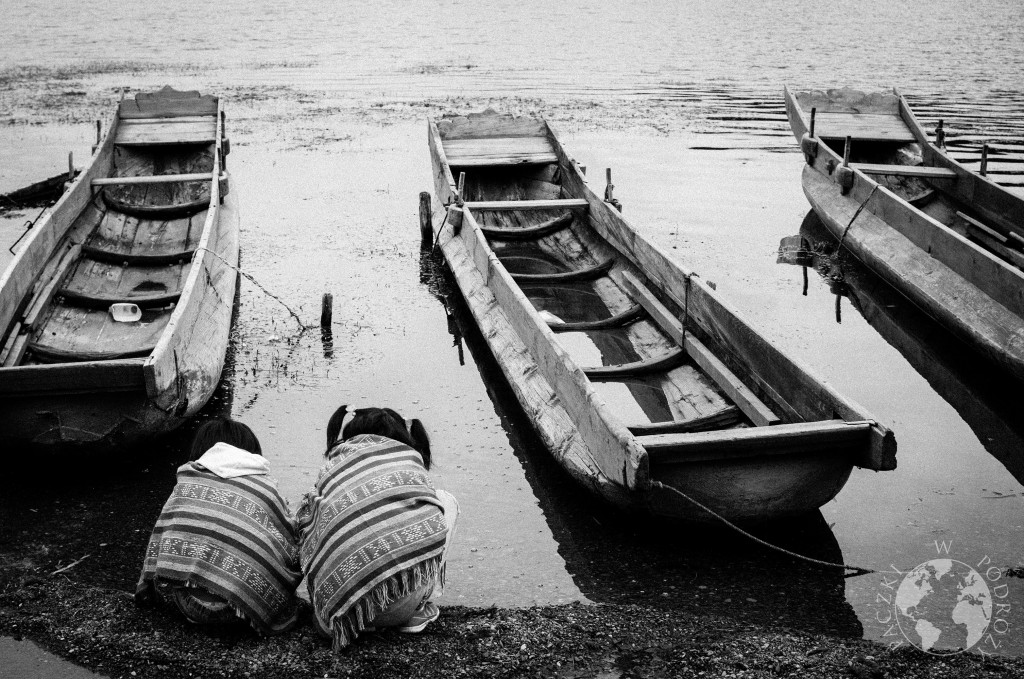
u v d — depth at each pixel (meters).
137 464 6.48
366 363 8.51
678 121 20.78
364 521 4.21
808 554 5.55
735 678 4.21
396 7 50.62
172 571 4.24
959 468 6.76
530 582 5.23
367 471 4.34
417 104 22.58
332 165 16.41
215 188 10.23
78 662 4.25
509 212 12.02
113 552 5.38
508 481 6.47
